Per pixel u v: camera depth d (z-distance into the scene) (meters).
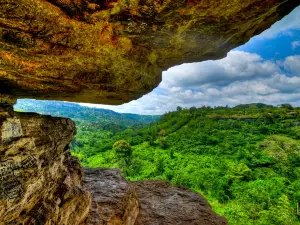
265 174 57.81
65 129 7.22
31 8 3.21
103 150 93.88
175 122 149.12
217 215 11.54
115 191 10.33
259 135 103.00
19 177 4.21
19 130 4.64
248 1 3.85
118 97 6.63
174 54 5.53
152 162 70.19
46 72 4.49
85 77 4.90
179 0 3.54
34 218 4.72
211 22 4.29
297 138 95.75
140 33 4.29
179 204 12.24
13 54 3.86
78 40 3.94
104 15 3.66
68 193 6.36
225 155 75.62
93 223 7.77
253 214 34.00
